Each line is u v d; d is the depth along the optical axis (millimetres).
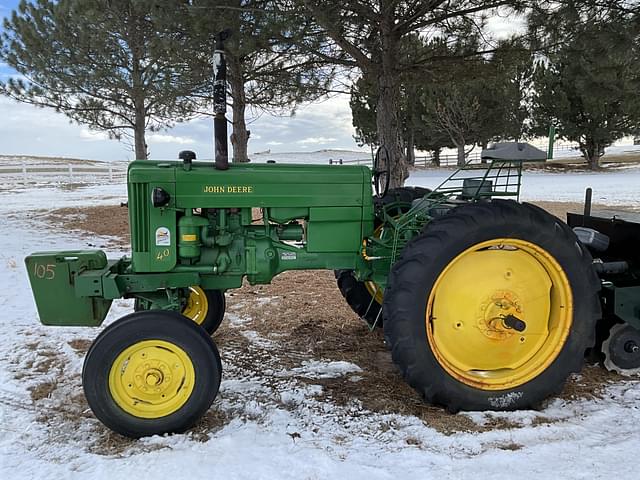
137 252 3139
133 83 12141
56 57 12602
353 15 7121
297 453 2586
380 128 8125
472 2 7156
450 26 7906
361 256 3428
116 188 20797
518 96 27156
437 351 2947
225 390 3316
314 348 4039
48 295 3197
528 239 2910
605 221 3938
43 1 12664
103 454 2621
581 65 8367
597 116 26609
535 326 3133
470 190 3314
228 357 3869
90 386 2689
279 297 5480
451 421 2902
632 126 26562
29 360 3795
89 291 3104
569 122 27312
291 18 6629
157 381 2758
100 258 3277
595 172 27578
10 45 13188
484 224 2834
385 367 3682
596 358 3568
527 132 28109
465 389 2943
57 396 3252
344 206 3361
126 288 3158
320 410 3051
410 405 3115
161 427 2756
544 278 3111
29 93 13555
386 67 7801
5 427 2877
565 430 2785
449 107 27453
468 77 9242
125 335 2721
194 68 8938
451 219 2861
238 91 10875
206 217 3277
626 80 8953
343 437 2750
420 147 35156
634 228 3666
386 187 3863
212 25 6816
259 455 2572
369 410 3047
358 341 4188
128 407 2756
